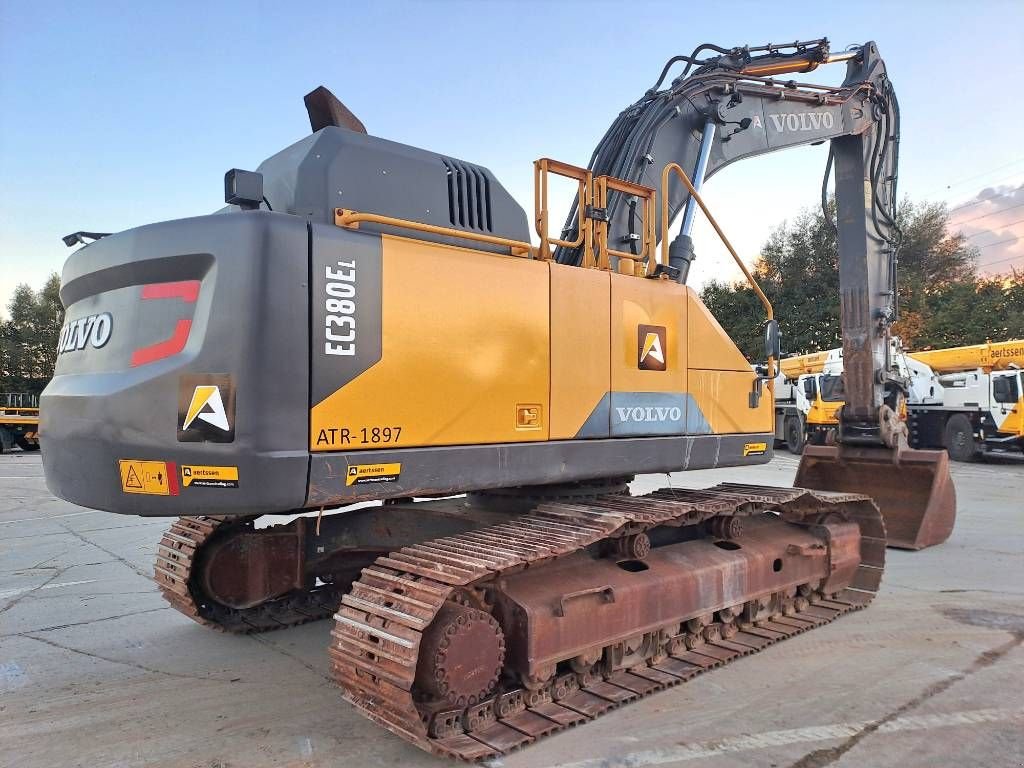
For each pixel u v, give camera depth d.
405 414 3.54
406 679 3.12
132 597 6.55
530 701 3.86
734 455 5.23
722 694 4.29
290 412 3.20
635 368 4.58
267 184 4.06
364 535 5.04
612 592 4.11
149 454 3.30
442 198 4.09
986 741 3.71
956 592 6.57
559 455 4.14
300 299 3.27
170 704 4.23
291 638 5.41
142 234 3.45
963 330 33.50
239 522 5.19
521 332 4.00
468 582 3.32
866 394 8.20
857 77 8.16
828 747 3.64
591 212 4.61
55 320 43.47
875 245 8.26
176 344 3.32
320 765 3.49
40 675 4.68
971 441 19.48
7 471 18.38
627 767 3.43
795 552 5.62
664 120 6.26
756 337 35.41
